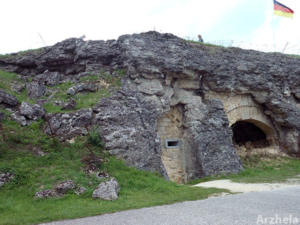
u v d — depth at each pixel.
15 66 14.75
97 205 6.66
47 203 6.81
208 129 13.16
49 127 10.20
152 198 7.48
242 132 19.38
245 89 15.24
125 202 6.99
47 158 8.80
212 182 10.73
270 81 15.82
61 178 7.88
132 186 8.55
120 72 13.56
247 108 15.99
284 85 16.36
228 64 14.82
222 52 15.37
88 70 13.82
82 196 7.31
